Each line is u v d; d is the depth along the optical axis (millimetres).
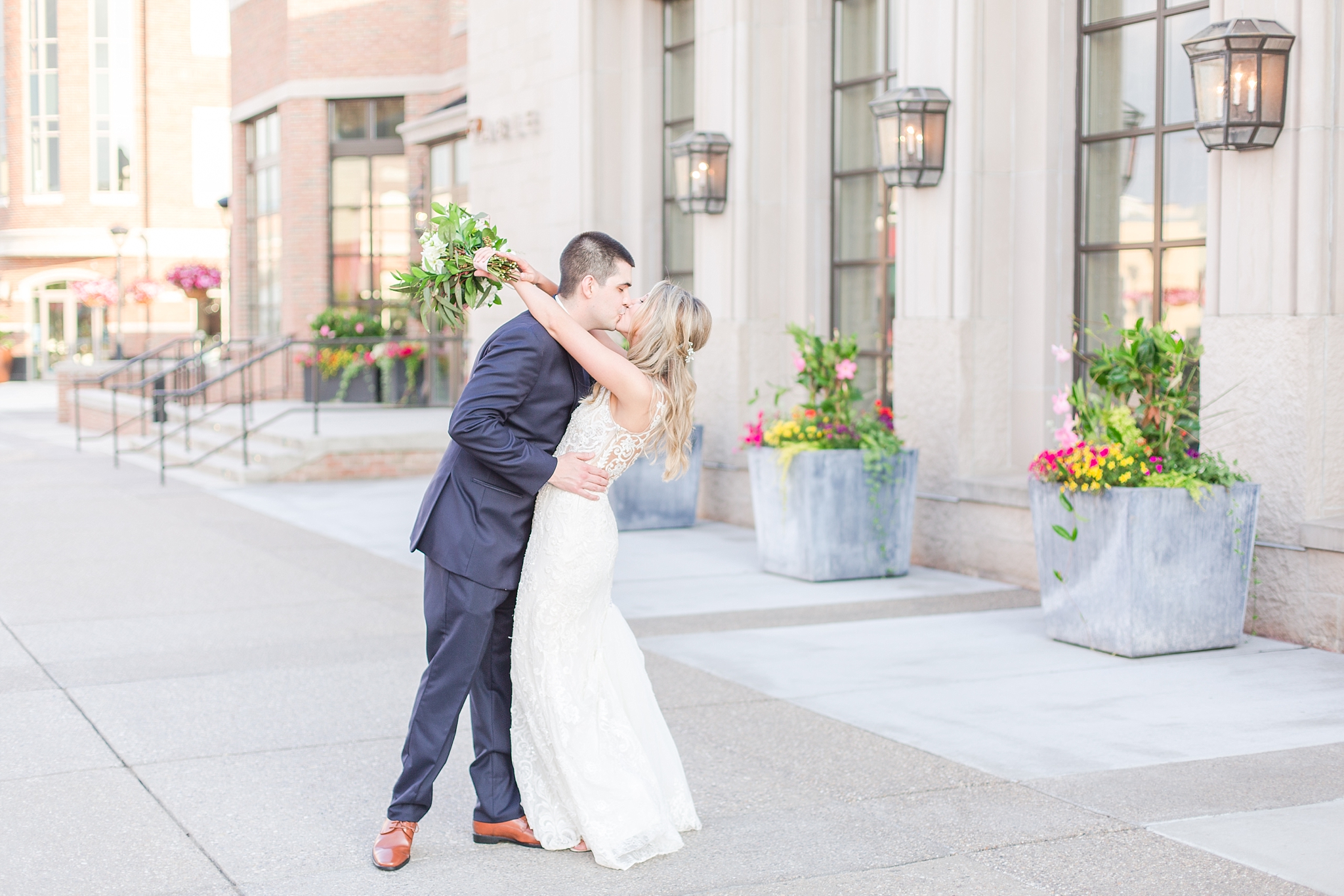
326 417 17188
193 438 16828
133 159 36812
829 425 8375
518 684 3867
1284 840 3898
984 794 4344
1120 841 3912
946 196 8406
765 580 8289
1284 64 6320
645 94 12016
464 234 3838
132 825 4098
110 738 5004
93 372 23141
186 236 37312
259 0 24219
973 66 8250
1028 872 3695
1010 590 7902
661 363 3795
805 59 10125
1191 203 7531
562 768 3795
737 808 4250
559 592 3771
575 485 3723
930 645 6484
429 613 3807
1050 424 8242
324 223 22672
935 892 3562
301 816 4188
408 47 22031
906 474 8352
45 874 3711
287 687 5754
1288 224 6363
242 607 7543
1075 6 8188
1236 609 6332
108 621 7164
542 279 3959
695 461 10633
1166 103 7660
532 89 13117
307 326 22703
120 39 36625
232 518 11297
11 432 21391
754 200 10375
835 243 10195
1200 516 6188
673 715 5293
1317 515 6395
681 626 6965
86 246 36688
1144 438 6430
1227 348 6633
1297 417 6340
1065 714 5270
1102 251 8102
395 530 10633
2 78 37531
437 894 3582
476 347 14969
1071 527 6375
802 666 6086
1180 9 7551
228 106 37594
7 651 6434
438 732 3803
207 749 4871
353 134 22672
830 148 10180
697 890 3600
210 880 3680
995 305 8500
